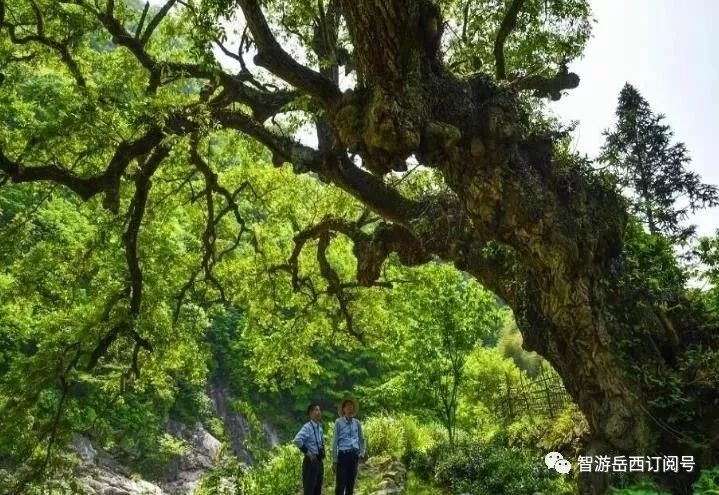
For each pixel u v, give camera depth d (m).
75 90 8.38
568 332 8.04
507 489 10.41
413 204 10.62
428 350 15.90
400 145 6.98
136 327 11.27
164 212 14.48
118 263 13.27
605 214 8.34
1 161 8.34
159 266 14.30
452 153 7.59
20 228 12.28
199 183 15.35
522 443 13.55
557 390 15.62
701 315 8.90
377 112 6.93
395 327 16.89
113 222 11.68
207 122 9.16
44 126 8.27
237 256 16.56
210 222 13.16
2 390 9.97
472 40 10.55
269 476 11.69
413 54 7.11
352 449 8.63
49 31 10.77
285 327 17.69
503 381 19.72
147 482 23.39
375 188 10.47
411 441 16.14
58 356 10.14
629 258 8.95
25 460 9.40
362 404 29.22
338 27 10.97
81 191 8.76
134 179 10.40
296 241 13.90
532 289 8.85
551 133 8.47
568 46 9.45
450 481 11.83
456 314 15.84
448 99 7.50
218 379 37.56
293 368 18.50
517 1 8.57
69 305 13.01
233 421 34.69
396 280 15.86
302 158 9.97
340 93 7.94
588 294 7.96
